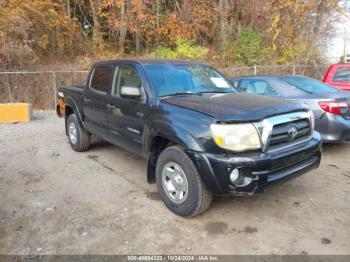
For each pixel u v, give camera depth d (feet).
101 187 15.03
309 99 18.56
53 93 43.68
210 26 61.26
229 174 10.32
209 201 11.46
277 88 20.35
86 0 61.57
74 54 57.72
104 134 17.26
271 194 13.93
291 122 11.53
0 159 19.53
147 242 10.57
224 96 13.25
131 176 16.39
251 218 11.94
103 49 60.23
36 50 50.62
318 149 12.50
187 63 15.92
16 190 14.82
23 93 43.39
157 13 59.16
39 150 21.49
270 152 10.74
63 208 12.96
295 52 55.21
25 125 30.66
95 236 10.94
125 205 13.15
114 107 15.60
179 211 11.95
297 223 11.54
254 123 10.52
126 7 58.65
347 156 19.07
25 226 11.63
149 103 13.23
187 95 13.67
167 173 12.34
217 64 53.98
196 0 60.34
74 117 20.53
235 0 59.77
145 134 13.32
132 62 15.10
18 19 45.55
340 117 18.04
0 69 43.27
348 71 27.58
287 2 55.26
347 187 14.57
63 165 18.29
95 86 17.89
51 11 52.44
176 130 11.44
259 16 58.18
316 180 15.43
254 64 53.88
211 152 10.58
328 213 12.21
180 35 58.39
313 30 58.90
